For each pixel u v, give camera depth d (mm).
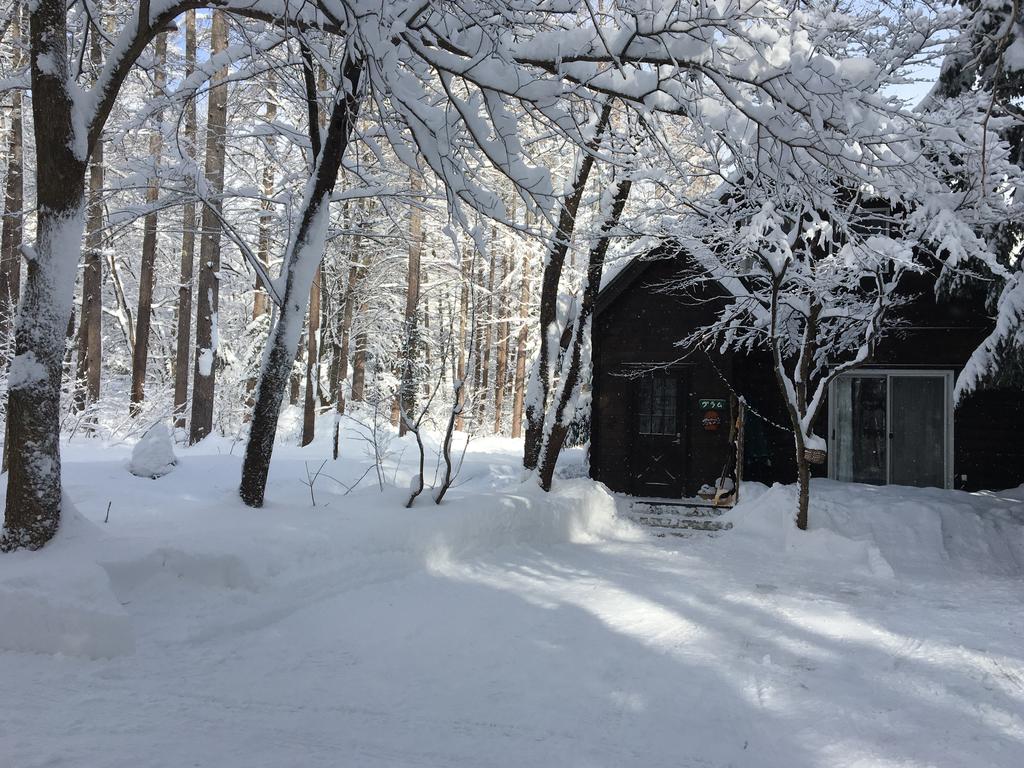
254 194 10008
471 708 4660
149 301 20156
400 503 9078
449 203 7129
